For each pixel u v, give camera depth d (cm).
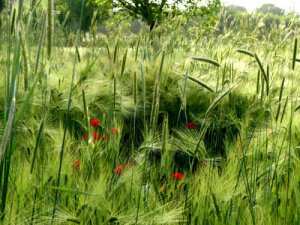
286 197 210
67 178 212
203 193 214
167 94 440
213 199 195
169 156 251
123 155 311
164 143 215
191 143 276
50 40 150
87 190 207
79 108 360
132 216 191
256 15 554
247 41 563
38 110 312
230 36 582
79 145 275
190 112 423
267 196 215
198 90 445
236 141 288
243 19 559
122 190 213
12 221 172
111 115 280
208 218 199
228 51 410
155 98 200
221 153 332
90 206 193
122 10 1883
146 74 458
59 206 194
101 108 370
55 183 208
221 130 372
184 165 298
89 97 381
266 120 310
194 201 212
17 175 202
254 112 319
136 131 392
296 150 277
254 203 208
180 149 278
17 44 142
